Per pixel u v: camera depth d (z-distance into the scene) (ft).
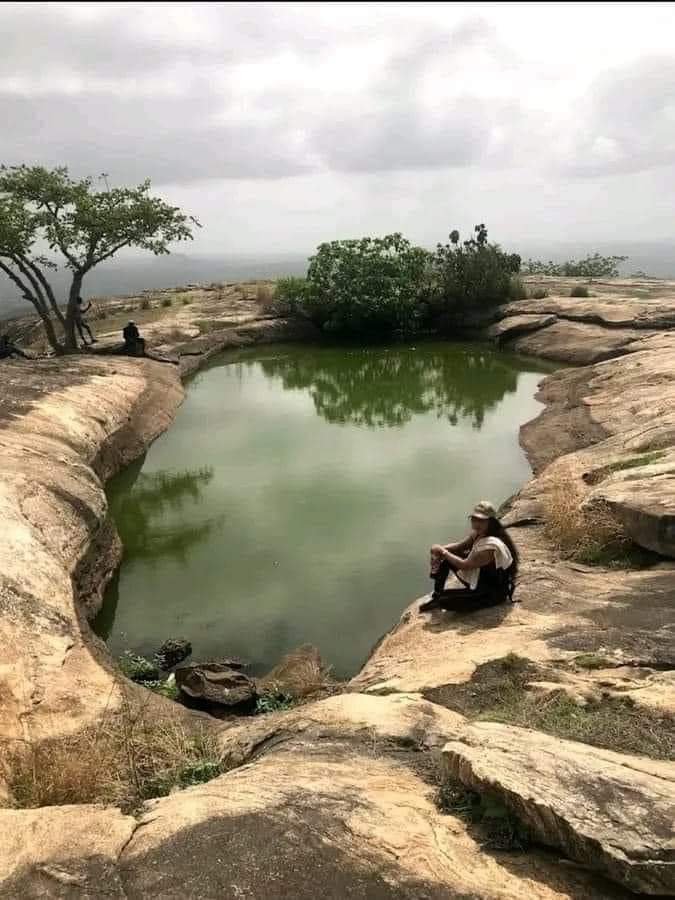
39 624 24.70
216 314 108.78
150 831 11.93
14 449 38.63
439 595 25.93
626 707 16.99
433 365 89.10
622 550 29.01
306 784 13.33
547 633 22.35
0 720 19.42
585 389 64.49
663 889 9.96
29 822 12.44
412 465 51.83
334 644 29.50
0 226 70.44
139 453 55.11
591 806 11.21
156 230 79.00
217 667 26.58
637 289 115.55
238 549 38.58
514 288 108.37
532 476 48.67
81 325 84.12
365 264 105.91
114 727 20.15
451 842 11.51
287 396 75.72
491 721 16.85
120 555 37.88
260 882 10.51
